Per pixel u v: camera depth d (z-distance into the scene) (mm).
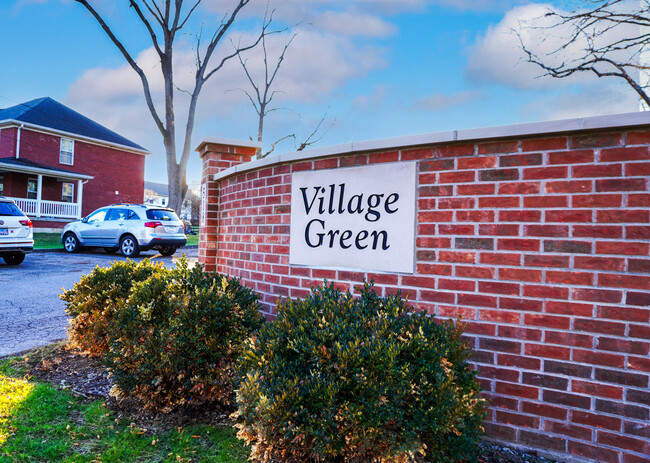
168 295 3133
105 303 3871
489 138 2832
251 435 2180
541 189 2721
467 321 2904
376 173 3287
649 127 2475
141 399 3092
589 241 2594
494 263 2840
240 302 3289
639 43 9438
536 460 2633
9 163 20656
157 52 22797
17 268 10094
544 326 2697
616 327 2527
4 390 3254
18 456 2424
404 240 3143
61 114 26891
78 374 3723
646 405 2455
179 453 2561
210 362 2965
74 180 24891
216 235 5410
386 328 2453
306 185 3686
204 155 5727
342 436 2092
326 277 3508
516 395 2762
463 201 2945
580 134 2629
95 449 2572
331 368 2221
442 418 2162
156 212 13562
